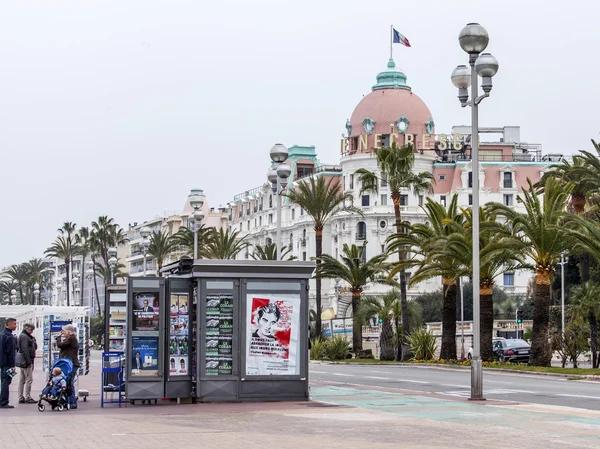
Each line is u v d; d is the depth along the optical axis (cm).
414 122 13438
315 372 4478
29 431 1698
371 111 13400
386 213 12962
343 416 1973
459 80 2612
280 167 3519
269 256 8425
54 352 2919
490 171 13212
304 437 1589
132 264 19512
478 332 2491
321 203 7350
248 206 16125
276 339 2355
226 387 2322
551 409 2169
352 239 13112
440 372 4538
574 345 5494
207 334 2320
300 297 2372
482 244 5169
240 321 2333
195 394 2333
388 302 7088
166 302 2344
